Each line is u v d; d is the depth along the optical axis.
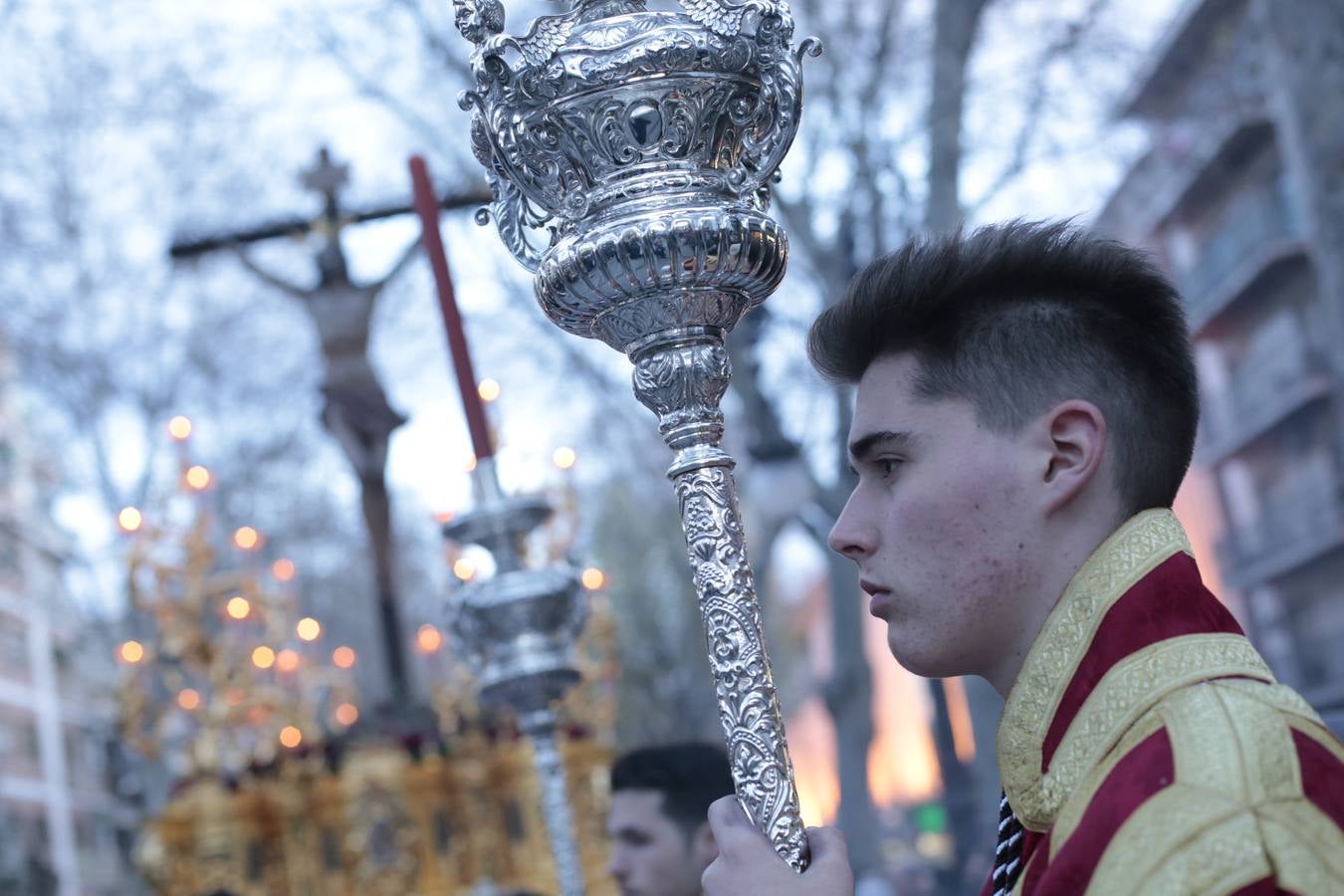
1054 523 1.25
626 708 21.09
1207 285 28.19
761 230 1.34
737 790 1.29
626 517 23.31
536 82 1.35
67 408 20.44
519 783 6.62
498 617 3.11
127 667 8.09
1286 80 9.20
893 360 1.30
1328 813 1.05
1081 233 1.31
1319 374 26.98
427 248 3.09
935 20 12.92
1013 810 1.25
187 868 6.69
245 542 9.73
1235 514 30.53
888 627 1.30
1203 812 1.05
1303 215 9.35
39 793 35.38
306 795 6.70
